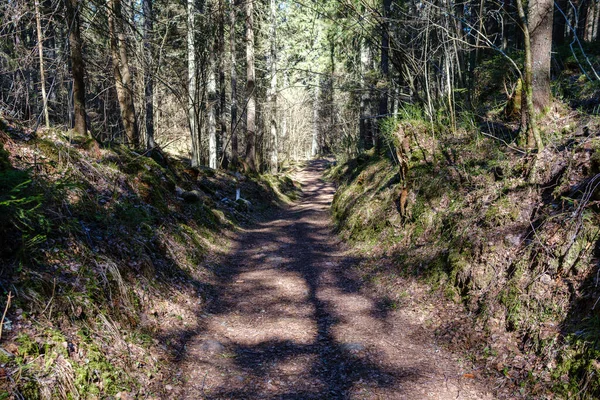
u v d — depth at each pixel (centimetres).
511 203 627
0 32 778
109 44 1260
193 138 1762
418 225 834
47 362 338
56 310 401
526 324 471
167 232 829
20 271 411
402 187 984
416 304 646
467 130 916
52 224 500
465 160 837
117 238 621
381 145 1722
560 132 686
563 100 821
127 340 452
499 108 977
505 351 462
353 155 3036
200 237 1005
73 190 629
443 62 1088
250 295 752
